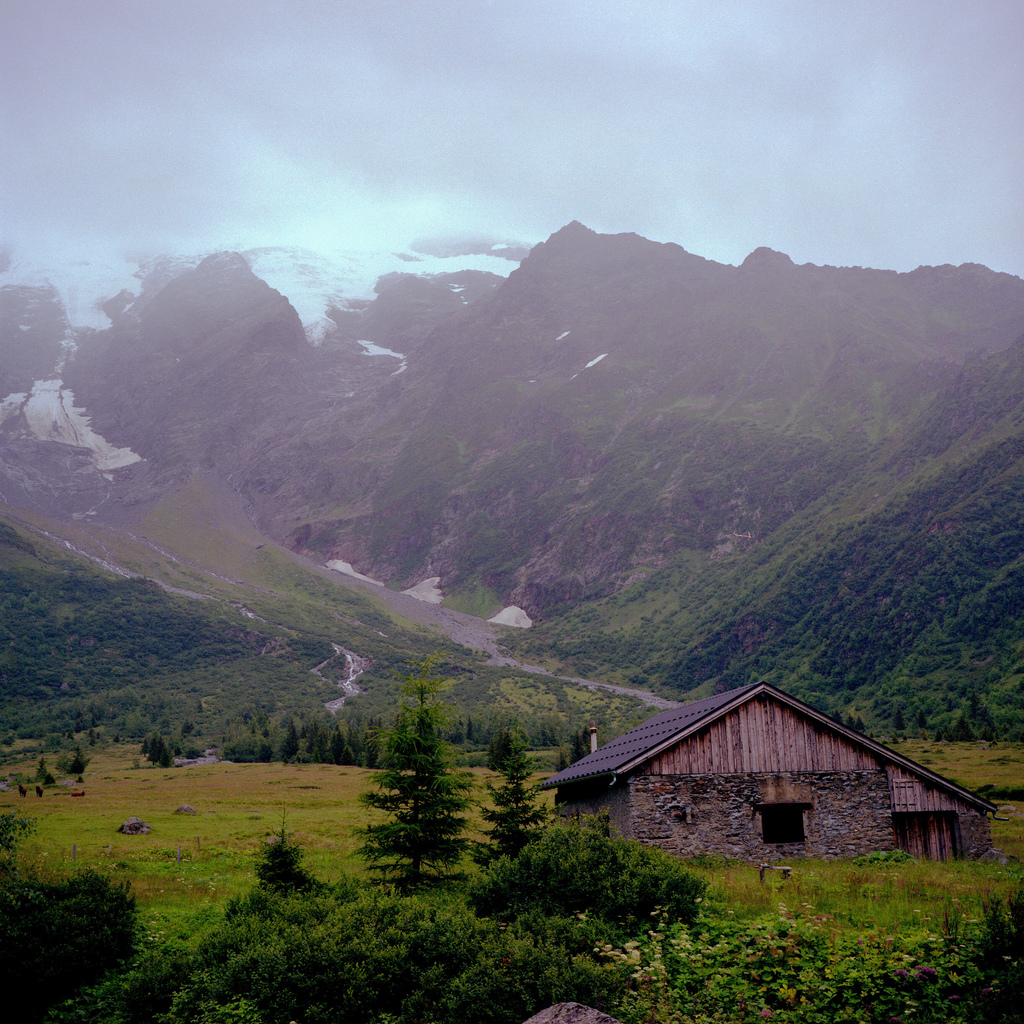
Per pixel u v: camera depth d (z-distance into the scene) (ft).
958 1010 37.45
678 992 43.14
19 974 52.85
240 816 201.87
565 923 50.75
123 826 165.89
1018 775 249.14
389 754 93.86
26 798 258.98
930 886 68.33
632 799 98.22
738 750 101.71
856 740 104.53
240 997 47.06
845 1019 38.93
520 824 96.32
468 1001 41.60
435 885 90.99
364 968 45.52
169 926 73.82
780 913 51.13
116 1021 51.67
